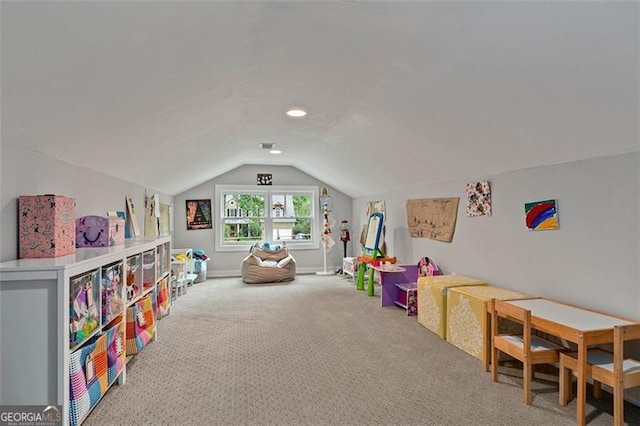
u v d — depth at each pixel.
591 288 2.36
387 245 5.61
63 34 1.19
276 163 6.84
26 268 1.59
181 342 3.18
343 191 7.21
